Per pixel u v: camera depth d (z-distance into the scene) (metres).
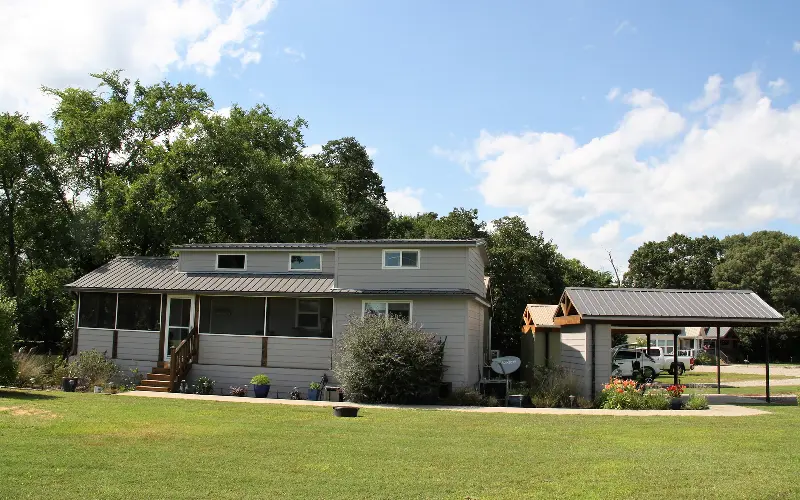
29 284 35.62
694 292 23.14
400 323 20.91
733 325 22.41
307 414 16.61
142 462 10.13
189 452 11.02
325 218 41.44
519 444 12.49
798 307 67.94
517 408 19.42
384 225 58.38
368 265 23.00
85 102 35.22
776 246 71.50
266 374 23.36
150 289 24.36
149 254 35.41
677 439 13.28
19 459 10.03
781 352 67.31
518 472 9.91
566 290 22.95
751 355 67.50
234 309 24.58
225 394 23.55
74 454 10.55
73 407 16.22
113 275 26.11
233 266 25.75
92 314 25.70
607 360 21.19
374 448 11.79
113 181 32.75
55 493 8.21
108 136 34.44
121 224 32.72
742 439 13.31
